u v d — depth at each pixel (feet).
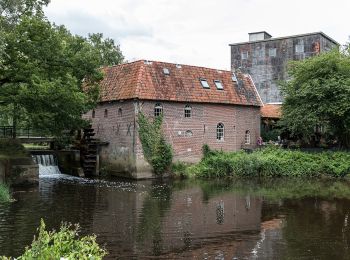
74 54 81.25
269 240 44.14
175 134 98.07
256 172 98.07
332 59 105.09
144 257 37.96
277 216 55.88
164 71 100.17
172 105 97.81
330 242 43.52
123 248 40.65
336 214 57.26
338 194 73.97
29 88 69.72
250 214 56.95
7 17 91.30
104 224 50.16
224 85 109.70
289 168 99.04
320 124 107.96
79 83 83.10
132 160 93.81
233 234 46.42
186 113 100.27
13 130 103.35
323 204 64.54
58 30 83.46
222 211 58.70
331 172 97.60
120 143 97.86
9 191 72.28
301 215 56.70
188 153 99.91
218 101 104.63
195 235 45.78
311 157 101.96
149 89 94.73
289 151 105.50
